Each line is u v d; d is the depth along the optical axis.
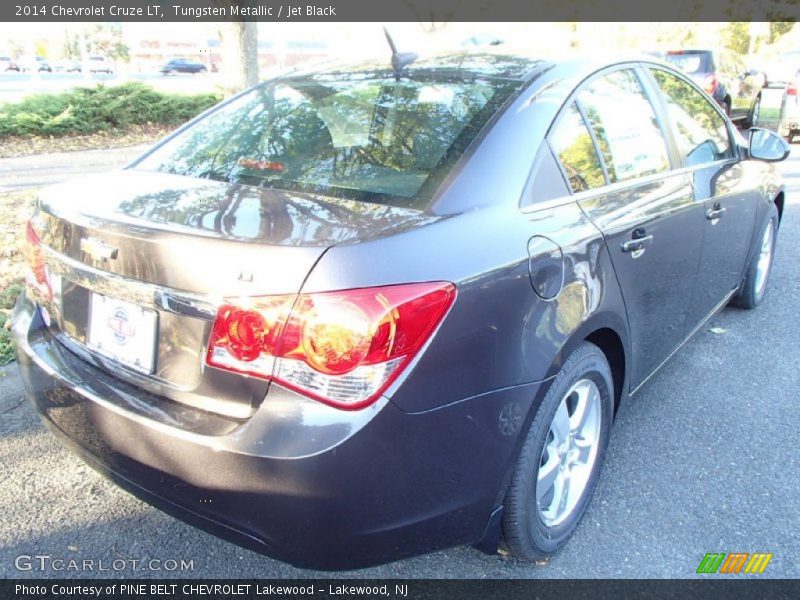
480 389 1.93
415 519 1.89
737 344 4.19
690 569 2.37
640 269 2.65
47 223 2.27
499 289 1.97
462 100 2.45
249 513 1.79
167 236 1.85
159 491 1.93
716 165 3.54
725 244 3.62
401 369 1.75
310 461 1.69
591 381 2.47
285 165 2.39
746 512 2.66
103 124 12.15
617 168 2.72
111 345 2.05
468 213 2.05
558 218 2.28
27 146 10.66
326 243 1.76
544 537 2.33
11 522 2.52
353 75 2.85
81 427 2.08
